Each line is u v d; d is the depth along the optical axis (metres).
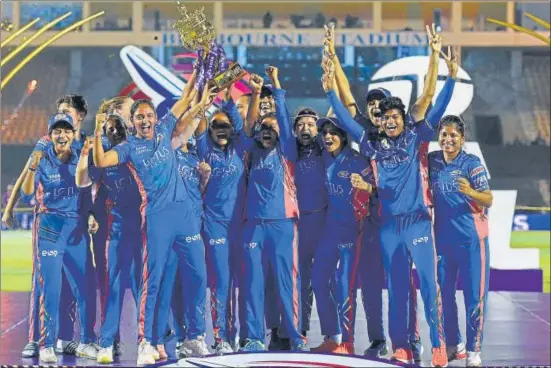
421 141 10.19
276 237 10.35
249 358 10.12
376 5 16.02
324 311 10.55
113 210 10.31
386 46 15.27
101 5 15.83
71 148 10.48
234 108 10.54
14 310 13.83
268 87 10.55
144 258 10.19
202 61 10.43
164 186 10.16
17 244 17.64
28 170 10.54
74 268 10.52
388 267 10.23
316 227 10.59
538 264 15.98
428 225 10.15
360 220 10.38
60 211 10.41
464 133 10.26
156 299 10.26
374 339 10.80
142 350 10.16
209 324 12.77
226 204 10.43
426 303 10.19
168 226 10.16
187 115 10.33
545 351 11.10
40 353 10.38
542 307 14.22
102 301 10.63
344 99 10.53
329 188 10.38
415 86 13.07
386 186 10.14
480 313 10.28
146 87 14.28
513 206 15.87
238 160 10.46
